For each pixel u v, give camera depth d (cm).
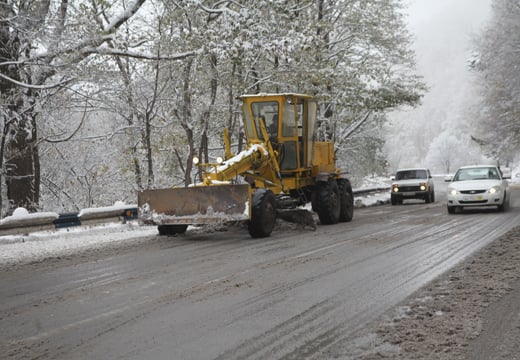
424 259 865
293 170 1400
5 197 1850
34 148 1702
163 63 1864
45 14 1513
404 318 535
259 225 1160
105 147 2062
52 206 2023
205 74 1908
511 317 530
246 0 1838
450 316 538
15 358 449
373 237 1155
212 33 1691
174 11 1758
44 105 1642
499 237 1083
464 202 1659
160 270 823
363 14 2548
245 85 1962
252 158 1277
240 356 441
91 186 2058
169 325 532
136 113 1945
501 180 1725
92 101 1838
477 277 711
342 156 3038
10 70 1561
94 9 1577
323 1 2545
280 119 1380
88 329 525
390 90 2511
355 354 439
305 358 433
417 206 2223
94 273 812
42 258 964
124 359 441
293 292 659
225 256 941
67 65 1548
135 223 1435
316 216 1750
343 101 2411
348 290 663
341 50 2550
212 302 618
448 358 425
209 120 2061
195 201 1157
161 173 2305
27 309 609
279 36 1803
